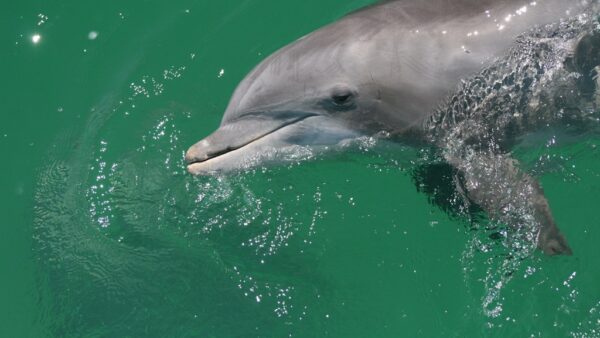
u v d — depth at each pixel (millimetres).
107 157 9297
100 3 10922
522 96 7613
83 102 9914
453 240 7828
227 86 9922
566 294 7352
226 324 7918
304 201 8352
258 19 10641
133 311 8156
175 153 9156
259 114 7785
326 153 8047
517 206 7289
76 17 10805
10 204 9172
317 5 10688
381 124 7746
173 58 10273
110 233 8766
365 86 7527
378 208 8203
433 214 7984
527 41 7516
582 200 7762
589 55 7520
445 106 7602
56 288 8477
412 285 7762
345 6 10641
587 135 7887
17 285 8594
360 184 8336
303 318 7832
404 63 7508
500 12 7598
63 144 9531
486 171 7625
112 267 8523
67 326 8172
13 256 8812
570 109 7684
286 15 10648
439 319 7516
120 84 10023
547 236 6996
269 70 7797
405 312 7652
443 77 7508
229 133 7840
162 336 7949
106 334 8047
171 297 8188
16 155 9523
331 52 7605
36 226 8977
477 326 7359
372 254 8000
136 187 9000
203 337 7883
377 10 7883
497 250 7551
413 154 8016
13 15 10875
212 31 10562
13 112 9914
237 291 8094
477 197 7559
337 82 7523
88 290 8391
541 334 7215
